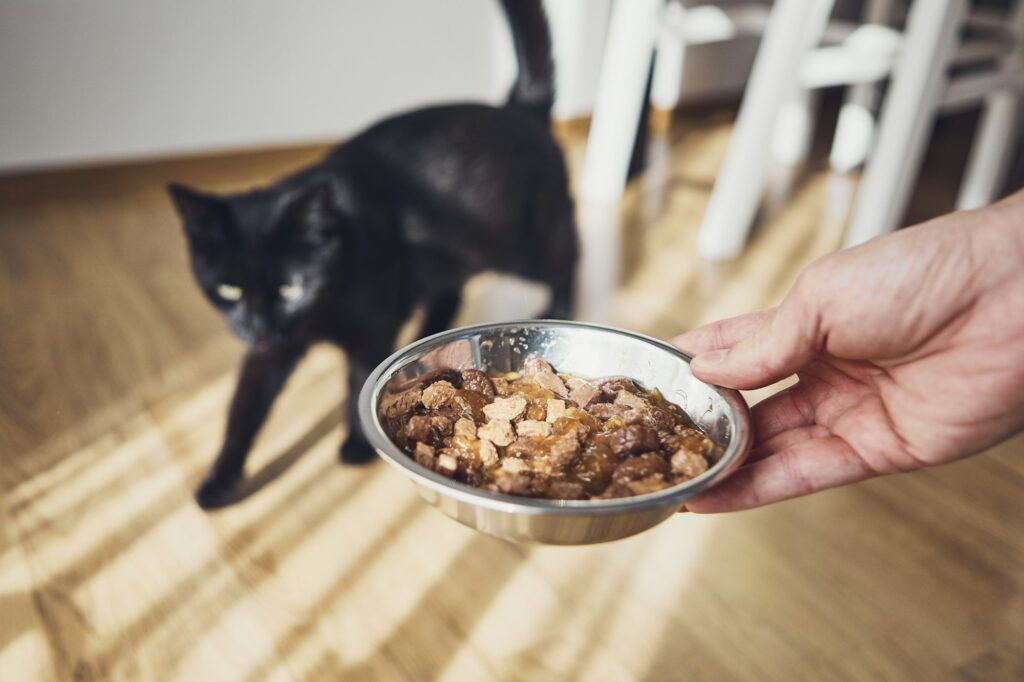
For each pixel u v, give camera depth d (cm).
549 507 36
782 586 67
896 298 44
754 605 65
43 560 67
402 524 72
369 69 155
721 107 185
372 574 67
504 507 36
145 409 85
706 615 65
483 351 47
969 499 76
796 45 106
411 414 44
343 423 84
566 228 103
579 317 103
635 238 124
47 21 127
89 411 84
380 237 85
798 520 73
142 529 71
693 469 40
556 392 46
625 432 42
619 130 133
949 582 68
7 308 101
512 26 102
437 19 157
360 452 79
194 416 84
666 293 108
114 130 138
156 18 135
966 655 62
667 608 65
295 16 145
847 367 49
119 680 59
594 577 68
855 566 69
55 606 64
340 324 82
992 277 42
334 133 157
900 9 154
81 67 132
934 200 138
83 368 91
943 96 104
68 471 77
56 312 101
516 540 38
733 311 104
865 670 61
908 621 64
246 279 75
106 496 74
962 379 44
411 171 91
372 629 63
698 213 133
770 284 110
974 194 132
